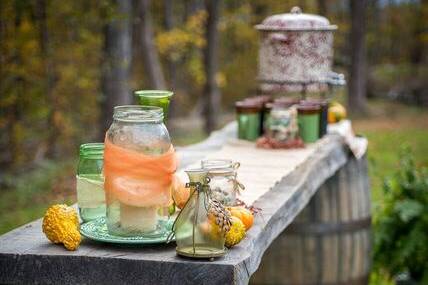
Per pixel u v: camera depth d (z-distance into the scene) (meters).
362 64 18.72
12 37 10.30
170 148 2.37
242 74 21.08
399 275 5.49
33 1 10.50
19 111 10.59
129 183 2.31
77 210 2.81
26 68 10.57
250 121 4.70
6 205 8.12
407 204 5.23
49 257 2.24
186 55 19.11
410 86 22.05
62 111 11.78
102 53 11.09
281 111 4.46
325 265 5.35
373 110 19.55
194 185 2.22
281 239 5.32
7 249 2.30
